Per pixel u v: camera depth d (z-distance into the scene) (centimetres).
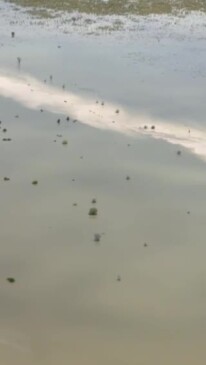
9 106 3031
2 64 3572
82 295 1773
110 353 1567
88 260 1922
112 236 2047
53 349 1573
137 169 2486
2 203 2217
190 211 2202
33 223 2108
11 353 1555
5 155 2556
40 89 3256
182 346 1598
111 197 2278
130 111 3036
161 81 3375
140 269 1889
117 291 1791
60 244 1997
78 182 2373
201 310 1730
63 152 2602
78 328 1648
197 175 2448
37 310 1706
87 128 2839
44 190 2309
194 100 3156
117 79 3394
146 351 1577
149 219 2148
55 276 1847
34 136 2736
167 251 1975
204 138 2788
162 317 1698
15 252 1952
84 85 3316
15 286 1798
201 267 1903
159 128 2873
